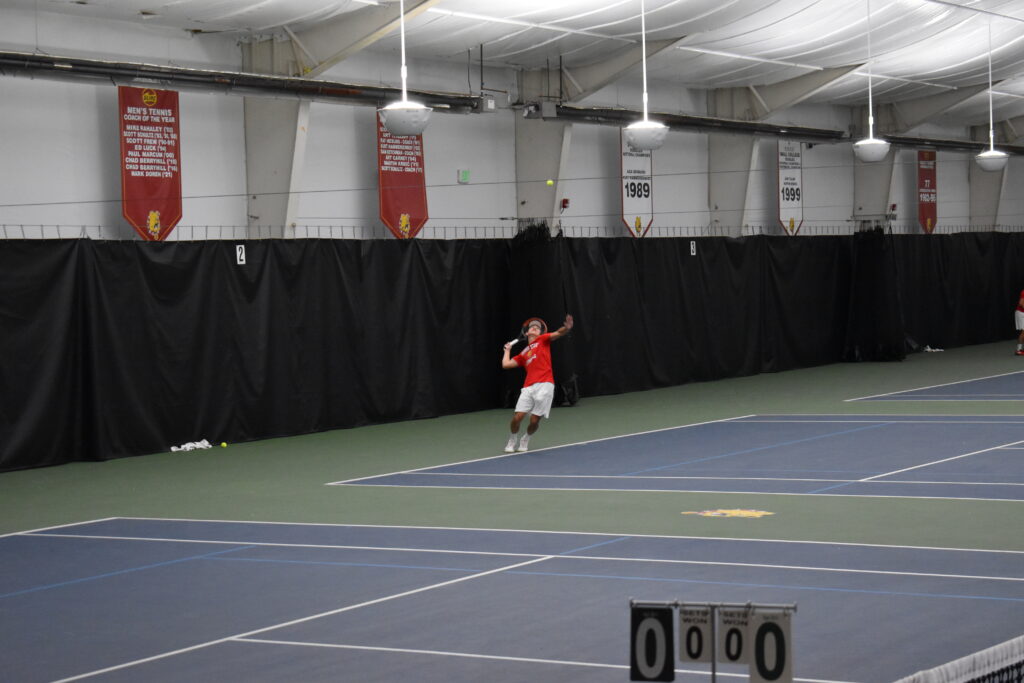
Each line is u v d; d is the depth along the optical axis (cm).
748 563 932
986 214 4019
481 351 2270
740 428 1891
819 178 3369
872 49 2688
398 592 869
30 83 1786
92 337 1706
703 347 2731
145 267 1781
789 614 370
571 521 1145
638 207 2766
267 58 2030
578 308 2409
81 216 1845
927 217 3753
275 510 1269
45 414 1667
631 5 2078
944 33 2695
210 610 833
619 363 2508
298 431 1967
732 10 2200
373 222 2256
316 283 2000
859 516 1127
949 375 2712
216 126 2017
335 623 784
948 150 3619
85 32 1839
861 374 2803
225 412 1872
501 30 2169
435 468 1558
